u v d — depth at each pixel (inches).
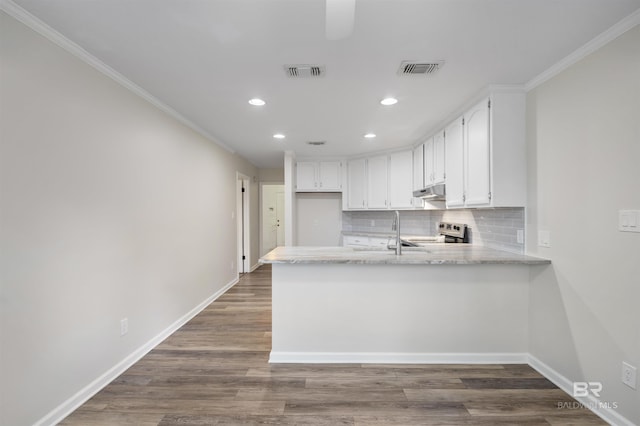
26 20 62.9
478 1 58.4
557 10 61.3
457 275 98.8
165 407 76.4
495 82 95.1
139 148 101.1
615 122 68.2
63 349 72.5
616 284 68.2
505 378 89.5
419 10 60.9
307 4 59.5
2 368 59.5
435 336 99.4
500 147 97.7
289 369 95.3
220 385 86.3
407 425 70.1
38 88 66.3
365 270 99.7
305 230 241.1
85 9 60.9
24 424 63.4
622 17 63.7
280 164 257.1
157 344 112.1
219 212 174.9
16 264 61.9
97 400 79.0
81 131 77.5
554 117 85.7
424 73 88.8
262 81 93.7
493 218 119.6
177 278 127.0
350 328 100.1
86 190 79.2
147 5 59.6
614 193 68.5
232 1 58.5
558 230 84.8
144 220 104.0
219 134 156.5
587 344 75.7
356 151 200.1
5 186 59.9
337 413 74.3
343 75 89.7
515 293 98.6
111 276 88.4
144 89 100.0
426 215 195.8
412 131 150.2
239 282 211.5
